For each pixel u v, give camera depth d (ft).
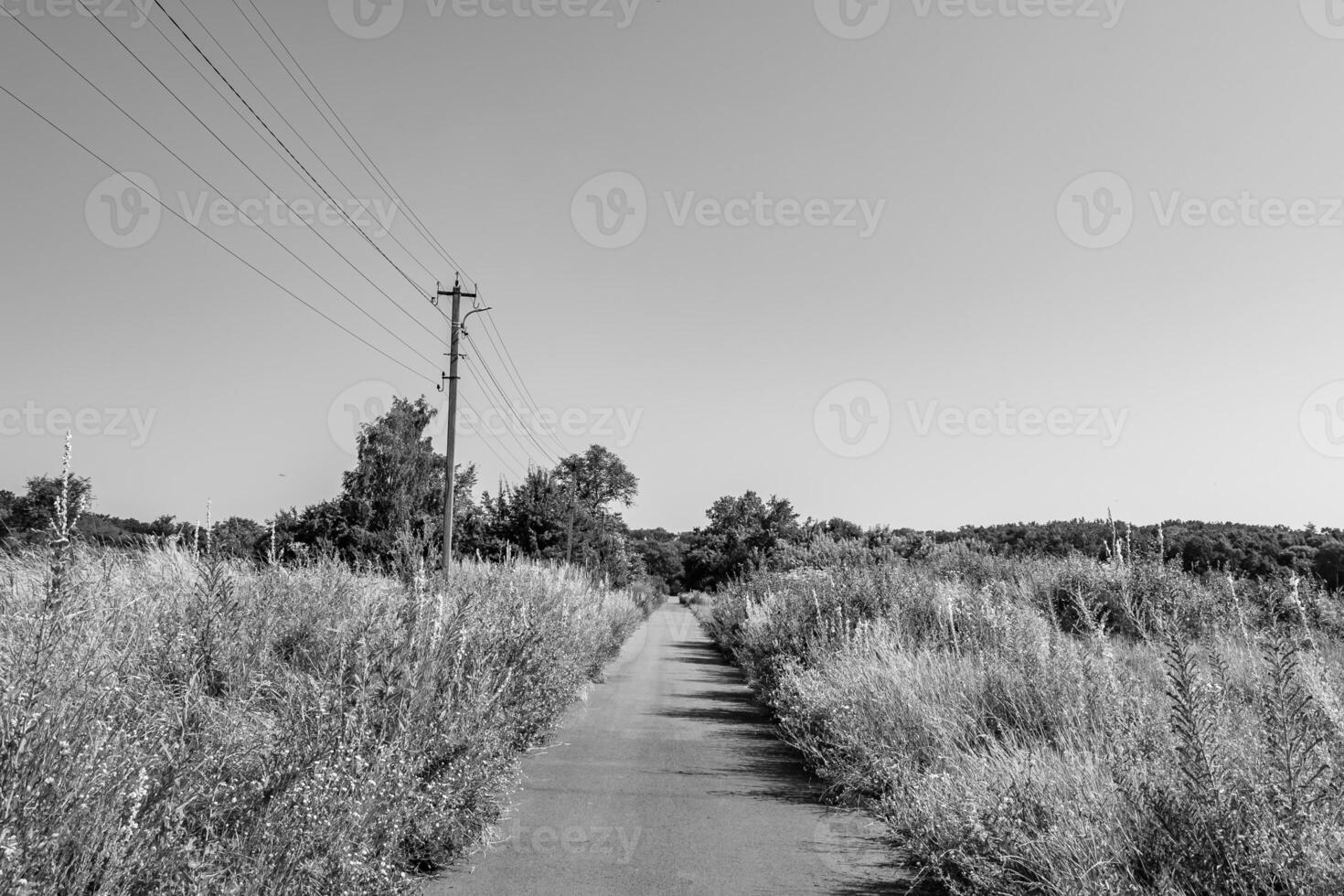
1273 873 13.69
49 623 14.79
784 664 46.55
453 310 76.69
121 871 11.64
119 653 18.19
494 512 134.62
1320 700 17.26
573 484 144.56
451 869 19.92
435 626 26.68
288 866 13.61
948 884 18.21
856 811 25.57
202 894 12.39
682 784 29.12
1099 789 18.20
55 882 11.13
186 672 20.15
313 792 14.79
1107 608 44.70
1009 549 86.28
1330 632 37.58
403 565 51.88
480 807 22.13
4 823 10.66
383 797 17.17
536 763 32.14
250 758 16.57
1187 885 14.80
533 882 19.03
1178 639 19.56
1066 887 15.38
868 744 28.32
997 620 38.50
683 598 305.53
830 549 103.45
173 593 26.94
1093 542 74.84
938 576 67.77
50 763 11.96
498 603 42.11
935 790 21.42
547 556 127.03
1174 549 55.36
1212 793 14.82
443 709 22.89
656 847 21.80
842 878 19.48
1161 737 18.80
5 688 12.78
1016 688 28.17
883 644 37.45
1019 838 17.20
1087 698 25.05
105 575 25.55
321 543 84.99
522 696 32.14
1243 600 37.55
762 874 19.70
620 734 38.81
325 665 21.81
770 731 40.19
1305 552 51.80
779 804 26.50
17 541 25.62
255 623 28.66
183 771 13.74
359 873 15.11
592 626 65.67
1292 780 14.44
